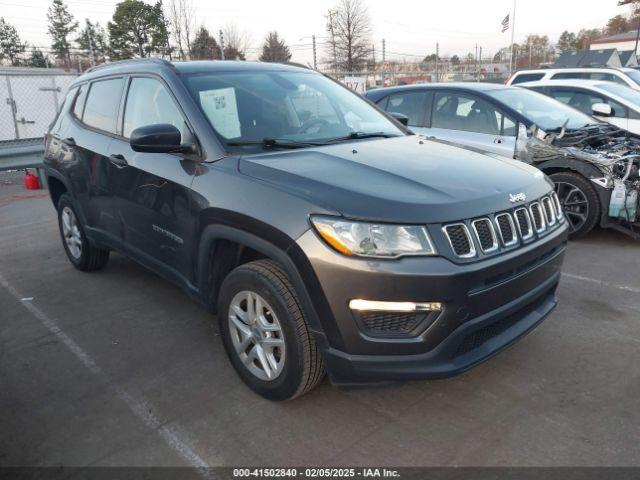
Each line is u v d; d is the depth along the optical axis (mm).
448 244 2537
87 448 2738
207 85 3652
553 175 5918
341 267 2506
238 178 3004
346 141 3604
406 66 36625
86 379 3383
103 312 4355
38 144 11188
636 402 2994
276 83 3975
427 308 2494
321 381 3164
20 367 3547
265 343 2967
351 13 39500
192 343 3814
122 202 4031
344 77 24266
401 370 2568
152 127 3189
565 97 8891
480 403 3027
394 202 2572
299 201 2678
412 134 4125
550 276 3191
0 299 4680
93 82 4684
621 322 3971
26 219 7727
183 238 3422
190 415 2988
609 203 5605
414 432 2795
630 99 8414
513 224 2816
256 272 2883
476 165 3209
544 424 2824
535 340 3717
